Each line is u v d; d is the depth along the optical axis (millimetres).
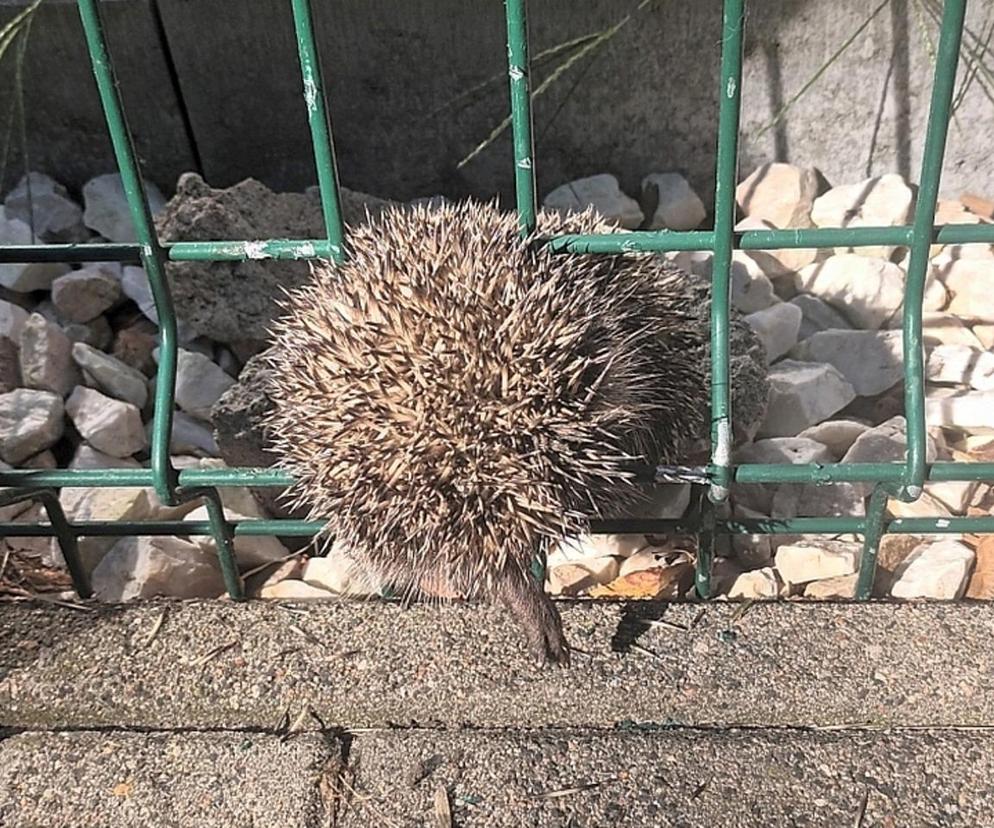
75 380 383
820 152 444
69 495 333
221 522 265
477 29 406
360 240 266
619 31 406
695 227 447
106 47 208
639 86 423
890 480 237
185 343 402
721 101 206
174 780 235
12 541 326
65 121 443
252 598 285
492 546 226
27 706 252
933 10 369
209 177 460
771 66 421
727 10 194
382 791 229
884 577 293
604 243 233
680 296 306
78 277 403
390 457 225
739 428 329
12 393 363
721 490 235
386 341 231
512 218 267
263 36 412
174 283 386
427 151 448
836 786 224
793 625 253
